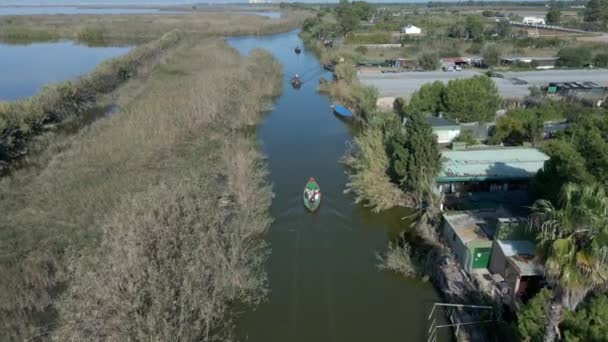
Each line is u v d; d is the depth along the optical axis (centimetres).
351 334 2756
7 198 3906
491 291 2816
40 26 16862
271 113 7150
